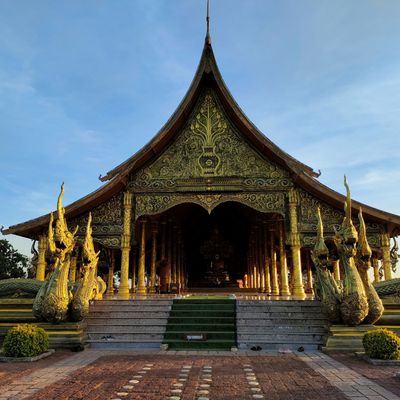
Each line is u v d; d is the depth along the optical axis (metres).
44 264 17.30
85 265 12.87
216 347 11.41
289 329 12.11
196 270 33.72
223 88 17.92
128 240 17.23
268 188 17.41
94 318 12.98
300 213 17.14
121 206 17.66
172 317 12.98
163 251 23.91
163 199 17.62
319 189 16.48
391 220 15.98
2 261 46.66
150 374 7.82
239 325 12.34
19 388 6.72
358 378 7.55
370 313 11.41
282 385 6.96
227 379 7.41
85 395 6.27
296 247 16.78
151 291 22.02
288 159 17.03
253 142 17.97
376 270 20.42
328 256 12.40
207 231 32.88
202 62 18.05
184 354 10.41
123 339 11.91
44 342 9.94
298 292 16.31
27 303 13.51
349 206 11.79
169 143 18.30
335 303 11.29
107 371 8.12
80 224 17.61
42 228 17.62
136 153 17.38
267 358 9.85
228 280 29.78
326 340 11.09
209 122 18.47
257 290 25.78
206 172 17.80
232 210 28.36
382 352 9.07
